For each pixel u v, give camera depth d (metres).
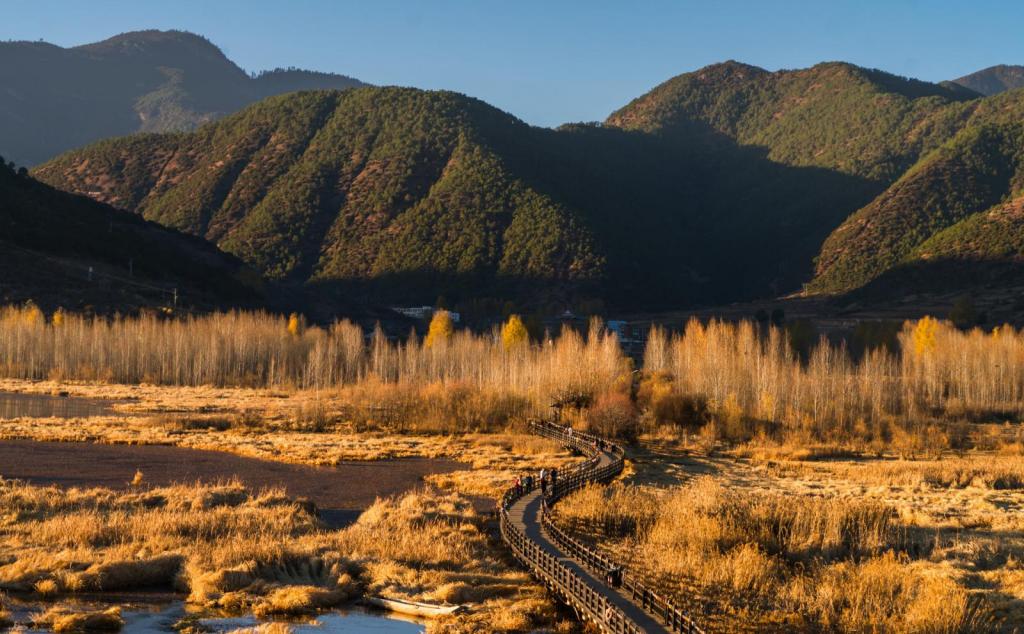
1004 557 43.16
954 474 69.94
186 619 32.03
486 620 32.31
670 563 39.19
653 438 92.00
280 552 38.81
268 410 105.69
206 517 44.34
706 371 103.69
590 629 31.61
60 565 36.19
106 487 57.53
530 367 112.38
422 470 69.69
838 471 72.62
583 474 58.09
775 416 99.44
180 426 89.06
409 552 40.16
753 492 59.09
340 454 74.88
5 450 70.69
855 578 37.22
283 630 30.36
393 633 31.44
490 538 45.31
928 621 32.16
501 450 80.62
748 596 36.09
